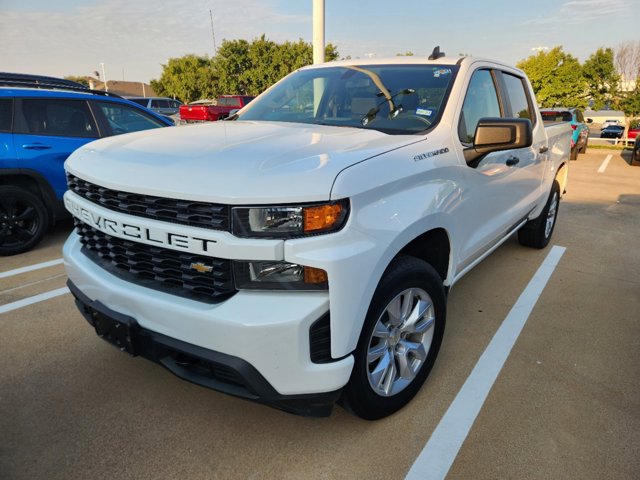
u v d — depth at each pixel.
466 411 2.50
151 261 2.03
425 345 2.53
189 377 1.97
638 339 3.32
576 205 8.22
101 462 2.13
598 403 2.60
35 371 2.81
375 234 1.93
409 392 2.48
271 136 2.33
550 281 4.38
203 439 2.28
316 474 2.08
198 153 2.05
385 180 2.01
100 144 2.51
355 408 2.21
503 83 3.66
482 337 3.30
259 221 1.74
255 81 35.56
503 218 3.55
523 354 3.09
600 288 4.24
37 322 3.43
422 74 3.08
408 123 2.73
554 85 28.83
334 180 1.79
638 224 6.79
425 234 2.56
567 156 5.34
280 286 1.79
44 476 2.05
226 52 36.09
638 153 14.84
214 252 1.78
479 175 2.89
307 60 35.25
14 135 4.82
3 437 2.27
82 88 5.93
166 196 1.86
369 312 2.05
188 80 42.16
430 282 2.40
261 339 1.76
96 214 2.18
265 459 2.16
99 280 2.16
